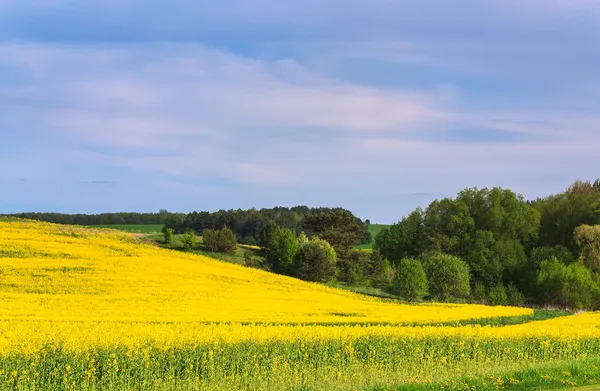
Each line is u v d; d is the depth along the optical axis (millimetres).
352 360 20766
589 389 15055
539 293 63812
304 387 17047
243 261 80938
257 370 18375
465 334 24656
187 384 17672
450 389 15211
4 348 18078
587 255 68312
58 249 56312
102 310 34156
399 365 20656
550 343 24797
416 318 38188
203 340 20422
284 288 52469
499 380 15977
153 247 67250
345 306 44562
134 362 18266
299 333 22625
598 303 60438
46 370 17672
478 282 75000
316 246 74438
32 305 34375
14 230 64688
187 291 44094
